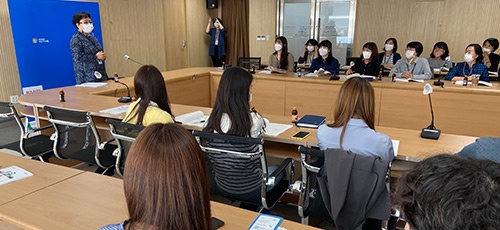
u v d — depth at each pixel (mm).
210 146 1886
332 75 4680
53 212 1281
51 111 2398
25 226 1210
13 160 1789
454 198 462
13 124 4887
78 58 4199
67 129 2512
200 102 5262
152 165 708
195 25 7691
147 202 713
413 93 3922
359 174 1440
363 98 1693
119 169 2264
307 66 5945
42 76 5008
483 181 467
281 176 2150
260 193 1928
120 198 1390
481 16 6230
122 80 4434
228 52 8336
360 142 1698
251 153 1799
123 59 6184
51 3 4953
